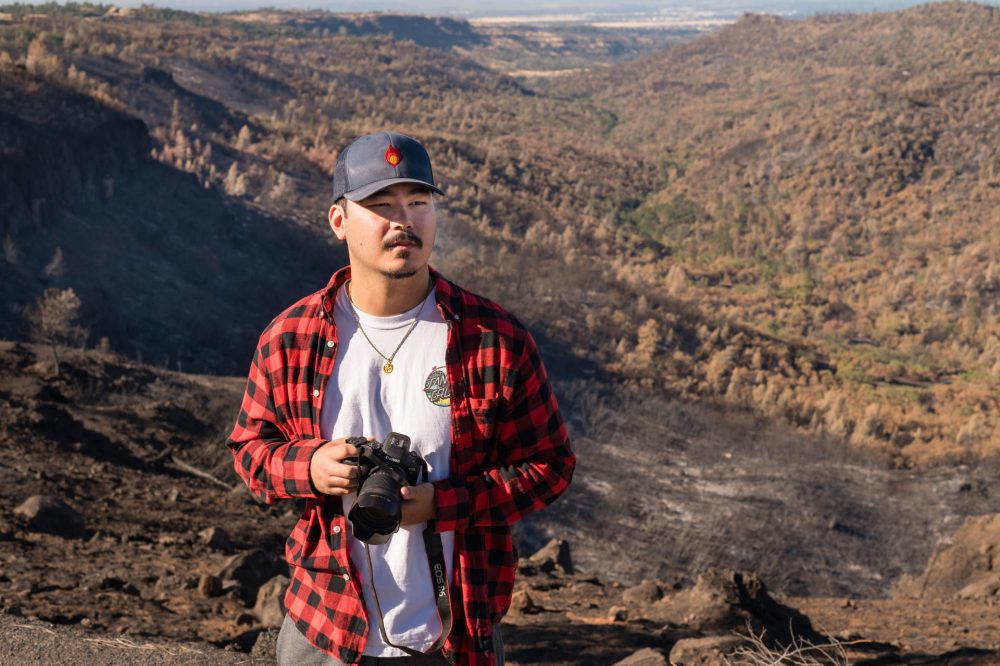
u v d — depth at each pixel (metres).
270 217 163.38
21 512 9.04
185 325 115.94
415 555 1.96
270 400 2.08
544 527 86.00
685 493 106.12
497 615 2.04
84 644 4.25
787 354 197.12
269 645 4.61
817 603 9.95
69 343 82.62
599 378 150.25
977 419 154.12
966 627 7.76
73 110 137.12
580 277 195.38
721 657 5.05
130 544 9.27
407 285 1.98
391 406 2.00
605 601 8.72
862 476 118.69
